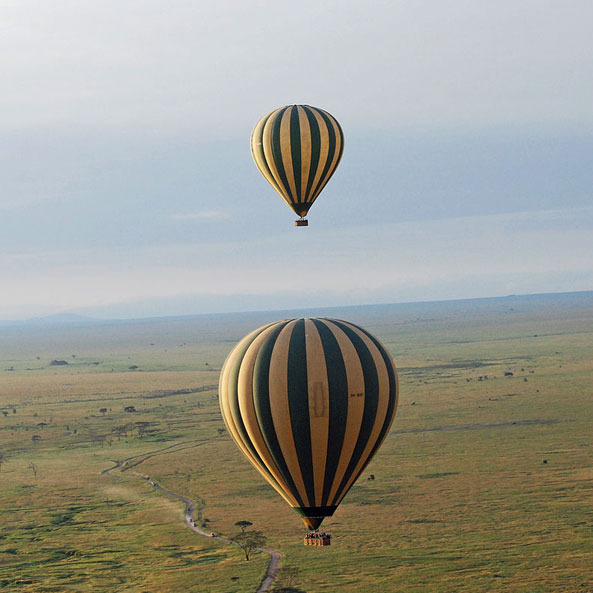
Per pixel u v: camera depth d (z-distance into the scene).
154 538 96.62
